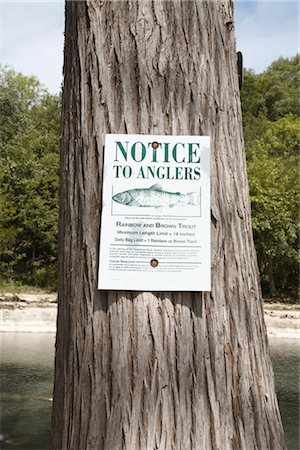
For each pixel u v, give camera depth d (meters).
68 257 1.94
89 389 1.79
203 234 1.86
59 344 1.96
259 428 1.83
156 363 1.77
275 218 22.08
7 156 26.89
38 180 25.23
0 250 21.77
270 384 1.94
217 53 2.02
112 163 1.89
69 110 2.03
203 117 1.94
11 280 21.78
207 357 1.81
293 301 22.75
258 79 44.59
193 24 1.99
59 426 1.86
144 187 1.87
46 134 30.28
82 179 1.92
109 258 1.84
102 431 1.74
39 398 7.92
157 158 1.89
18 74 35.69
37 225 24.52
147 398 1.75
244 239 1.98
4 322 16.16
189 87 1.94
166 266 1.83
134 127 1.90
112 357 1.78
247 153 28.92
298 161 26.64
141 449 1.71
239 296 1.90
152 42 1.94
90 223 1.89
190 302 1.83
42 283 23.56
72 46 2.06
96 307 1.83
